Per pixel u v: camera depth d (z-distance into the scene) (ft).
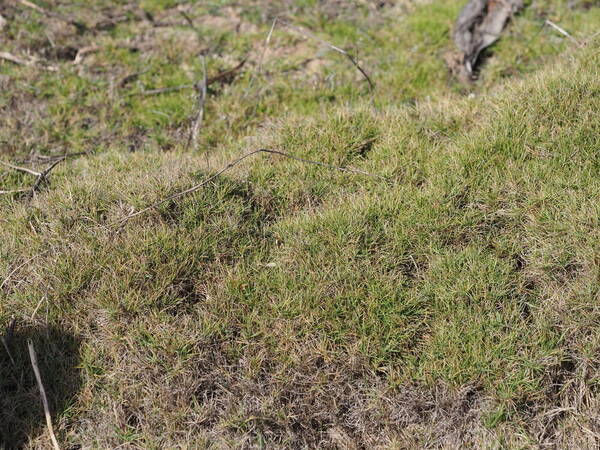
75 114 18.29
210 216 13.70
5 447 10.75
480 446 10.78
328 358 11.53
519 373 11.13
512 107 15.38
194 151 17.30
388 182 14.61
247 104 18.75
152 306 12.24
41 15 22.09
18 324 12.05
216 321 12.09
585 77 15.48
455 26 20.92
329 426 11.28
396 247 13.08
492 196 13.61
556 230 12.64
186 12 22.95
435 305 12.19
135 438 10.89
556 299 12.04
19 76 19.38
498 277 12.35
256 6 22.97
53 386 11.37
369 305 12.09
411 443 10.90
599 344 11.26
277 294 12.42
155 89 19.44
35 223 13.78
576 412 11.06
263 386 11.48
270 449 10.89
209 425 11.16
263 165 15.19
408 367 11.48
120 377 11.41
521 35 20.57
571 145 14.10
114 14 22.65
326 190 14.71
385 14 22.63
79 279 12.47
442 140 15.66
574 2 21.53
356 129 16.06
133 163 15.88
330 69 19.81
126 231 13.32
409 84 19.06
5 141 17.22
